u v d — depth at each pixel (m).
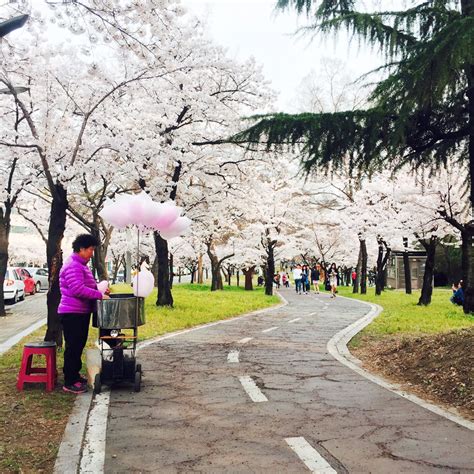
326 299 30.34
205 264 55.06
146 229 7.62
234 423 5.49
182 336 12.76
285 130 9.07
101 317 6.81
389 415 5.78
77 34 7.64
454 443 4.80
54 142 12.50
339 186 34.53
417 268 56.53
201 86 18.00
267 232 33.31
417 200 21.02
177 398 6.60
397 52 9.17
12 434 5.10
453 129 9.34
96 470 4.19
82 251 6.99
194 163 18.86
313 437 5.00
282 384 7.42
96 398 6.59
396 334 13.09
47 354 6.95
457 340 8.48
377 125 8.49
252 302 24.66
